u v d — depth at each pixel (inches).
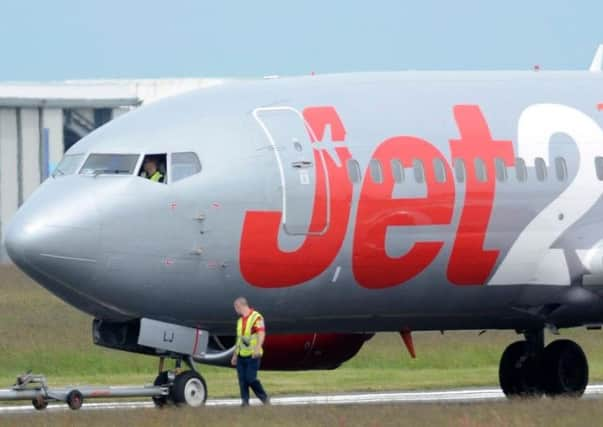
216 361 4288.9
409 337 4645.7
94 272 4065.0
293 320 4335.6
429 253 4384.8
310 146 4271.7
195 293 4158.5
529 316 4643.2
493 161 4483.3
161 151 4168.3
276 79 4493.1
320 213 4242.1
